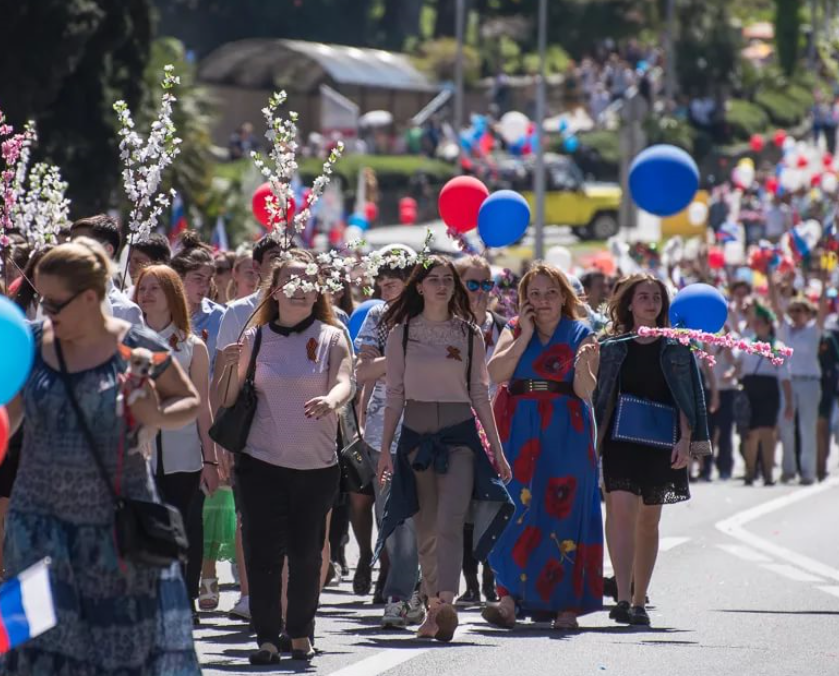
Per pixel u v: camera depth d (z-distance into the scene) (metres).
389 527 28.56
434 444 28.52
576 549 30.48
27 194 34.25
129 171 32.19
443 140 165.00
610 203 145.62
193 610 30.47
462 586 36.66
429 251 29.27
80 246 19.19
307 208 29.36
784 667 26.77
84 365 19.28
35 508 19.25
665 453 31.33
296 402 26.19
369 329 32.19
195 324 32.44
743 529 46.25
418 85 174.12
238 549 31.09
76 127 79.88
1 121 33.28
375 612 32.62
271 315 26.69
